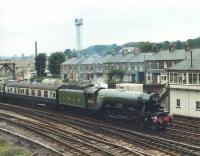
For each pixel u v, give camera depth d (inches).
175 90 1563.7
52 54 4692.4
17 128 1230.9
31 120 1382.9
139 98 1194.0
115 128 1175.6
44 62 4581.7
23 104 1918.1
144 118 1178.0
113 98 1291.8
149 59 3262.8
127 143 992.2
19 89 1902.1
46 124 1294.3
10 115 1496.1
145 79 3196.4
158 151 895.7
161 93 1694.1
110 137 1073.5
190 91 1486.2
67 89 1540.4
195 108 1467.8
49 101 1648.6
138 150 912.3
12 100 2016.5
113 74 3607.3
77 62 4325.8
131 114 1226.6
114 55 3993.6
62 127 1243.8
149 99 1172.5
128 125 1239.5
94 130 1179.9
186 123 1318.9
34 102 1811.0
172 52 3149.6
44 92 1684.3
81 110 1476.4
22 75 4394.7
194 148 917.2
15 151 872.9
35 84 1787.6
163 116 1171.9
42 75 4594.0
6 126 1272.1
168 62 3083.2
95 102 1363.2
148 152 890.1
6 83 2050.9
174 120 1403.8
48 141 1026.1
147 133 1128.8
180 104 1541.6
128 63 3592.5
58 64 4626.0
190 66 1496.1
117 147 928.9
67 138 1041.5
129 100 1226.0
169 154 863.1
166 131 1165.1
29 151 899.4
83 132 1151.6
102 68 3998.5
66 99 1534.2
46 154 875.4
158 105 1195.3
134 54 3673.7
